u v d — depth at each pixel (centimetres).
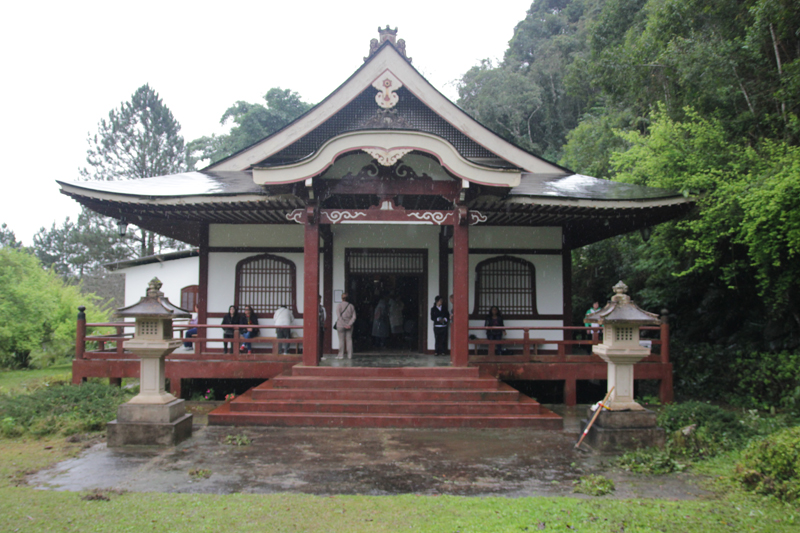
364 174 1009
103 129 4084
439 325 1224
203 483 570
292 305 1298
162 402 744
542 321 1331
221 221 1295
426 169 1016
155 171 4109
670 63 1251
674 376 1270
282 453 696
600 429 716
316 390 914
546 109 3644
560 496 532
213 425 858
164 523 440
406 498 514
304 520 451
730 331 1300
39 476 598
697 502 501
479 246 1336
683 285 1417
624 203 1045
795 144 1036
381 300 1393
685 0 1252
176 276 1928
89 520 447
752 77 1162
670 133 1134
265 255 1309
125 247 3991
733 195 909
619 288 752
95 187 1053
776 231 873
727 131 1170
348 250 1316
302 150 1298
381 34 1227
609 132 2027
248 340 1088
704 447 685
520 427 855
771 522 434
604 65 1519
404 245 1320
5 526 434
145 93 4125
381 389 927
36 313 1780
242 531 425
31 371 1712
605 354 731
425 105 1270
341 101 1230
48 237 4409
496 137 1279
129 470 618
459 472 618
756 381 1040
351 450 714
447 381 941
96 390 954
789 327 1090
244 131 3512
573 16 4309
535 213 1134
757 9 991
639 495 536
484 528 432
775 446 534
